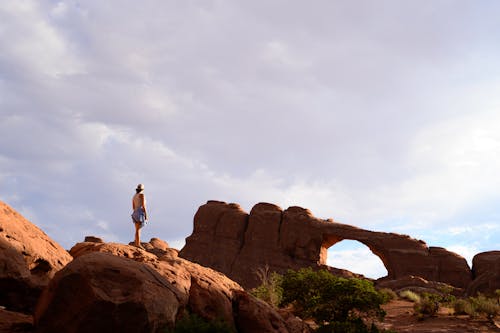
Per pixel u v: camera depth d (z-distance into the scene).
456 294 52.22
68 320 9.05
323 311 23.03
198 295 12.48
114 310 9.05
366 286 23.97
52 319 9.20
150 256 14.30
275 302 24.20
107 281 9.34
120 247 14.28
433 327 26.08
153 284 10.08
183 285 12.09
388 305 35.84
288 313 15.35
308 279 26.75
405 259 60.22
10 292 11.30
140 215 15.59
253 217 66.69
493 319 28.28
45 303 9.38
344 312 23.00
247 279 61.66
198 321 10.61
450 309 31.88
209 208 69.31
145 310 9.37
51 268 12.56
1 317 10.30
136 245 15.35
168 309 10.06
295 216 65.75
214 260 64.25
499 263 50.94
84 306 8.98
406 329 25.42
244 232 66.81
